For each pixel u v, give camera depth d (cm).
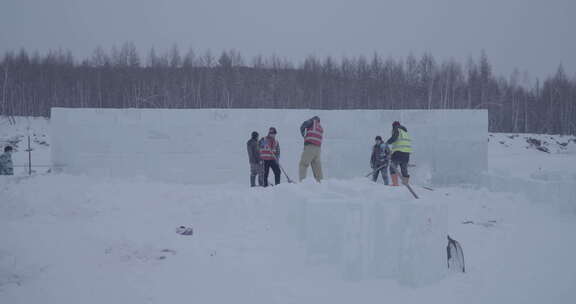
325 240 521
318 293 456
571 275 527
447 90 5441
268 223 666
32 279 468
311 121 1013
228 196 751
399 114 1216
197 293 451
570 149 3991
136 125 1169
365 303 439
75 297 433
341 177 1216
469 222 802
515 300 455
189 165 1183
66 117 1150
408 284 484
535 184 957
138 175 1168
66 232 625
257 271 508
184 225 680
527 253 616
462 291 475
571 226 786
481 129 1223
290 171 1207
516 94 6044
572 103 5691
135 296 439
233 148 1193
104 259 531
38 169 1977
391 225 496
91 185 919
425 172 1222
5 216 709
